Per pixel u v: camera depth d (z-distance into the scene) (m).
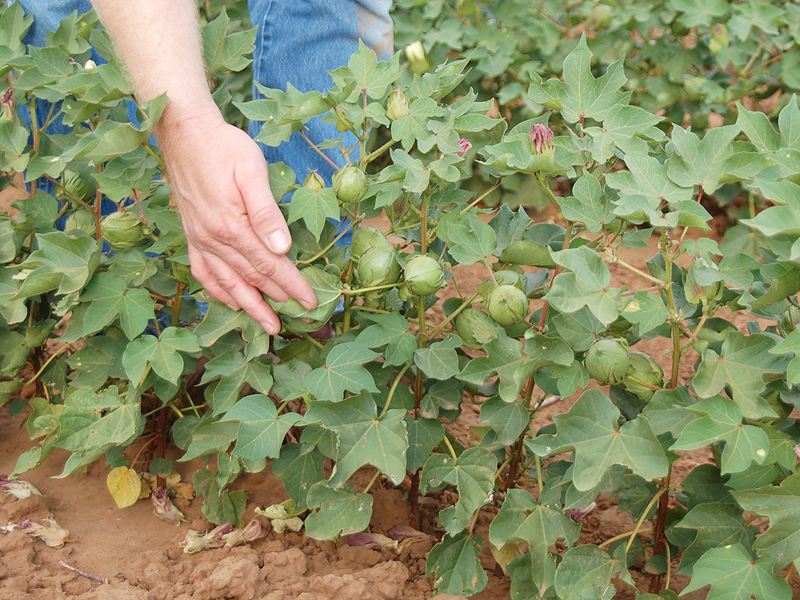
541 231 1.67
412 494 1.73
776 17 3.45
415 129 1.43
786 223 1.11
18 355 1.88
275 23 1.92
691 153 1.31
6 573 1.47
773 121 3.62
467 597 1.50
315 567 1.62
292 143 2.03
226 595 1.47
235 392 1.51
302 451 1.58
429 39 3.60
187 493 1.85
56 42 1.84
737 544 1.24
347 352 1.42
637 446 1.28
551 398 2.16
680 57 3.62
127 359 1.50
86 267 1.52
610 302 1.24
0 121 1.72
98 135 1.42
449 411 1.67
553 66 3.69
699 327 1.35
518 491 1.42
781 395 1.37
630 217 1.24
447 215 1.51
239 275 1.45
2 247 1.75
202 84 1.49
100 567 1.57
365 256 1.44
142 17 1.44
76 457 1.55
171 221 1.54
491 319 1.45
